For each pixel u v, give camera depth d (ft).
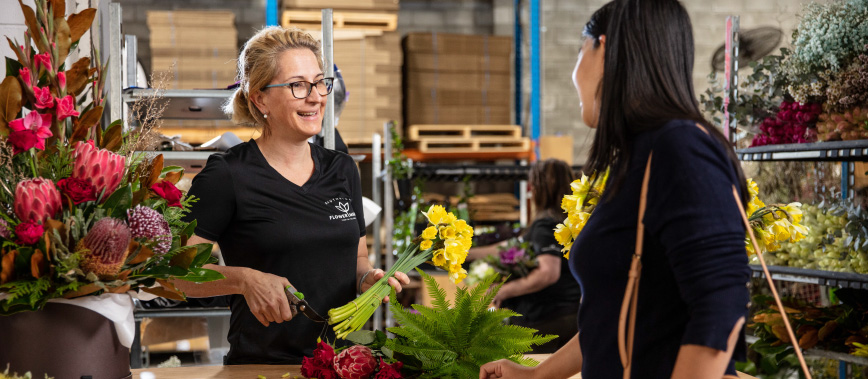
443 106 18.43
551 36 21.49
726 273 3.07
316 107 5.84
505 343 4.88
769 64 10.00
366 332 5.18
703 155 3.24
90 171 4.08
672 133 3.32
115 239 3.90
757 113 10.10
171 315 9.72
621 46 3.58
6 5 5.94
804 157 9.07
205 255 4.44
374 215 8.16
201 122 15.33
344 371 4.70
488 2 22.04
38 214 3.87
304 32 5.99
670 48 3.53
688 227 3.14
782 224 4.55
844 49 8.65
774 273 9.35
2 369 4.06
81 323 4.14
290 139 5.93
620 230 3.51
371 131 17.81
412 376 4.87
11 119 4.16
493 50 18.74
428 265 15.48
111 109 8.25
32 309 3.87
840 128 8.48
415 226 15.69
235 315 5.97
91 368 4.17
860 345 8.47
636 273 3.34
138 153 4.73
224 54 16.89
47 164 4.18
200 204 5.65
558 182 11.89
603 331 3.59
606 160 3.67
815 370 10.80
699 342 3.05
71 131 4.36
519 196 21.35
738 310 3.06
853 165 10.47
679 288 3.28
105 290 4.09
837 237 8.93
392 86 17.97
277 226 5.79
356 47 17.78
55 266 3.89
